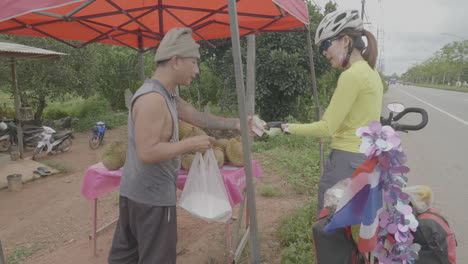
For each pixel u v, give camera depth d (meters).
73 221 4.59
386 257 1.74
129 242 2.24
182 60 1.95
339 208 1.70
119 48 16.69
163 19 3.92
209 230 3.91
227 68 9.93
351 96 2.10
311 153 7.44
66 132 9.73
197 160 2.34
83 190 3.07
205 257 3.31
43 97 12.68
